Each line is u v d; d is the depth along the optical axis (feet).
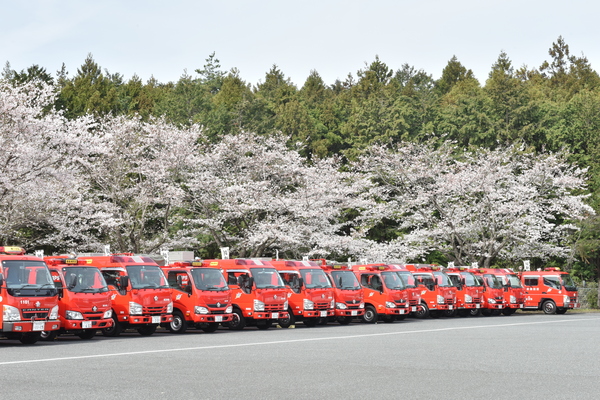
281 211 126.72
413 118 206.28
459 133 196.13
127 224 116.06
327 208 128.47
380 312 100.68
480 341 64.23
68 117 182.29
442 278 118.01
